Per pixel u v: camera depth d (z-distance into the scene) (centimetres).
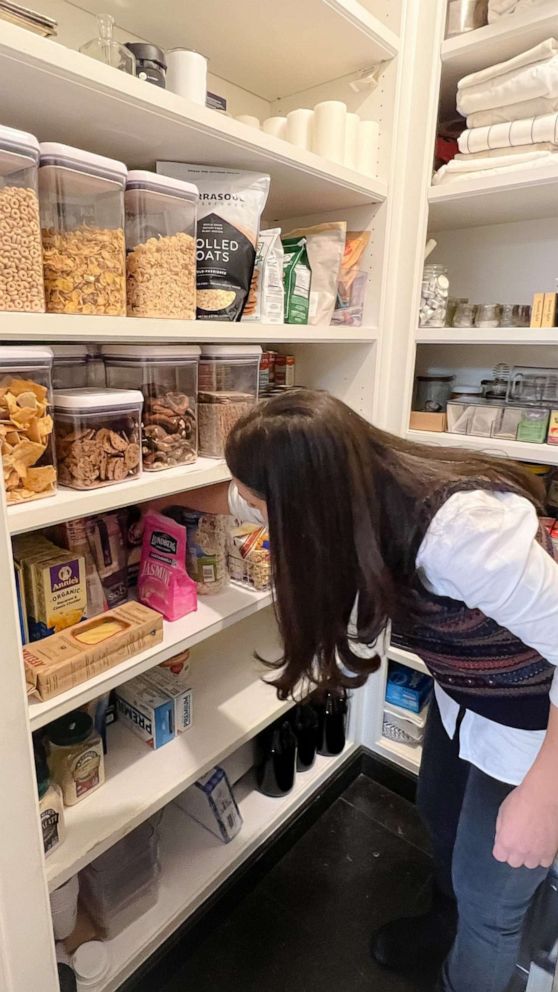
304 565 74
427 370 174
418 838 161
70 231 81
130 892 122
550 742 76
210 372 113
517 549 69
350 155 127
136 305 93
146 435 102
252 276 112
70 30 109
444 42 125
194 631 111
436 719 121
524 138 120
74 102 82
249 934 135
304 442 70
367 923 138
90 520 108
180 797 145
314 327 123
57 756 105
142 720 124
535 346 153
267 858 149
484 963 100
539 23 113
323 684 89
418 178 133
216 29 117
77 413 88
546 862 79
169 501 127
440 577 75
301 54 126
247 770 160
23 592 98
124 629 100
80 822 103
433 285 141
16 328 73
